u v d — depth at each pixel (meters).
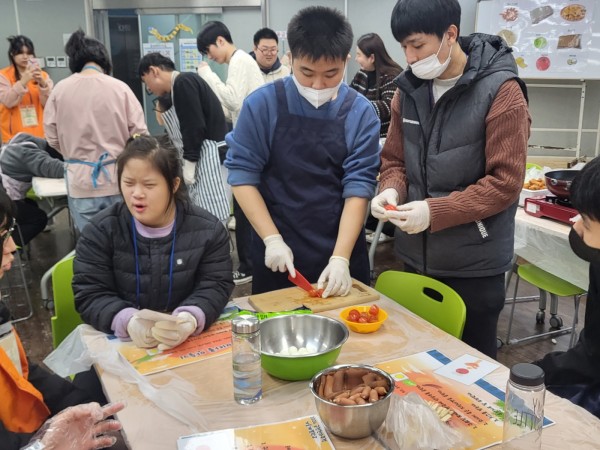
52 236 4.69
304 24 1.55
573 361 1.40
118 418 1.09
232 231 4.68
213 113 3.14
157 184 1.47
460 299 1.54
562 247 2.34
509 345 2.85
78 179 2.88
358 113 1.77
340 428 0.99
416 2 1.48
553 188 2.35
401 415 1.01
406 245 1.86
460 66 1.60
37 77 4.16
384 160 1.92
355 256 1.90
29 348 2.86
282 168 1.79
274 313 1.46
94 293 1.50
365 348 1.35
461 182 1.65
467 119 1.59
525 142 1.54
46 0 5.23
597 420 1.06
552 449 0.97
